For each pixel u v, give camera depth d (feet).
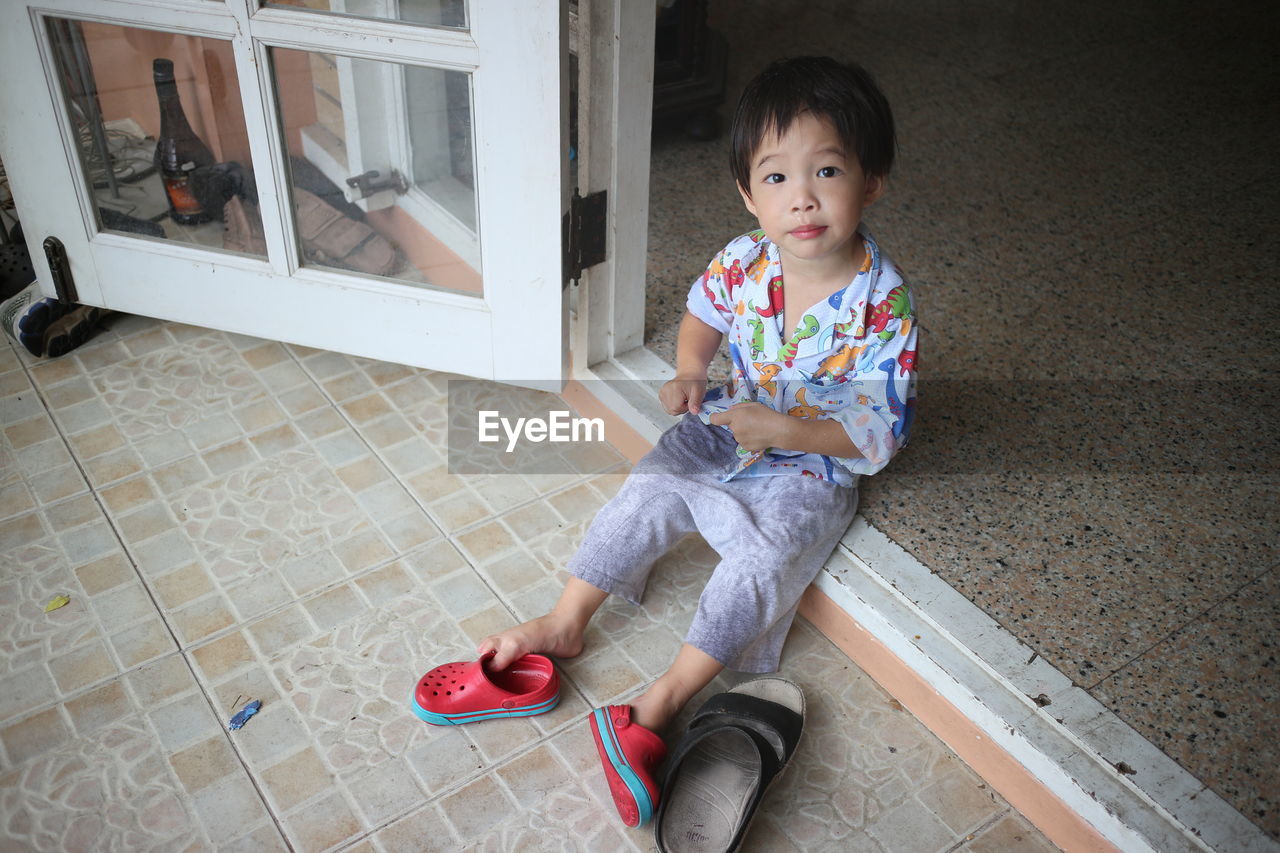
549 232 5.68
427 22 5.33
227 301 6.66
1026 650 4.60
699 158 8.59
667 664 5.11
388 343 6.50
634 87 5.52
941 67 9.92
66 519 5.75
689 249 7.38
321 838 4.35
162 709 4.83
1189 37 10.60
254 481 6.02
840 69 4.25
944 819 4.46
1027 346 6.49
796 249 4.38
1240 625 4.74
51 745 4.67
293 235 6.27
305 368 6.89
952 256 7.31
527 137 5.40
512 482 6.10
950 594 4.85
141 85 5.98
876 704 4.93
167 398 6.59
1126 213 7.84
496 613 5.32
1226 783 4.09
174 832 4.35
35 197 6.47
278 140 5.90
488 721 4.83
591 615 5.14
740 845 4.27
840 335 4.71
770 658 5.03
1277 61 10.14
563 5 5.00
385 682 4.98
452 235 6.06
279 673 5.00
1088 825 4.17
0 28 5.85
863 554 5.05
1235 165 8.46
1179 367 6.33
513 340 6.21
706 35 8.44
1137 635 4.68
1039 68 9.97
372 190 6.05
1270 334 6.62
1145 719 4.33
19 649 5.08
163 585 5.41
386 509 5.88
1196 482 5.52
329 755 4.66
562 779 4.60
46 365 6.82
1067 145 8.73
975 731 4.55
